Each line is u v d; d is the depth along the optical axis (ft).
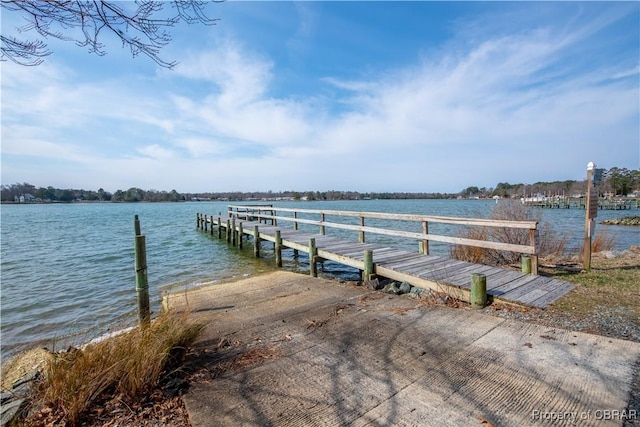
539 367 9.14
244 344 11.84
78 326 20.44
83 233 76.13
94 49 8.66
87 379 8.11
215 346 11.71
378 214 27.43
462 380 8.70
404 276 18.81
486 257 27.68
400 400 7.97
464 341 11.09
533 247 17.99
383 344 11.21
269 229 46.16
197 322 12.50
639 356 9.51
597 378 8.45
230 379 9.28
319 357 10.49
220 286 22.20
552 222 79.56
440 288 16.62
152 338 9.66
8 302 25.48
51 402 8.05
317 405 7.92
